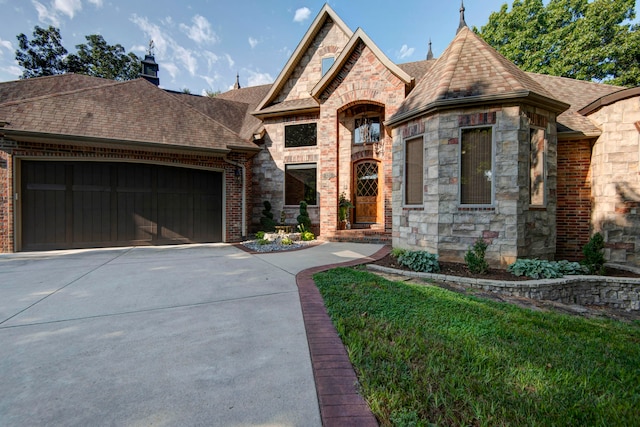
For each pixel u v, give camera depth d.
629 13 20.55
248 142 11.61
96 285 5.28
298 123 13.58
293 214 13.65
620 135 7.69
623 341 3.52
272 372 2.53
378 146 12.68
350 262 7.33
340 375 2.44
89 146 9.12
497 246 6.73
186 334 3.29
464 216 7.00
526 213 6.79
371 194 13.05
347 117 13.16
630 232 7.59
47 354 2.84
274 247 9.86
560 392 2.29
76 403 2.12
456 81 7.27
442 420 1.94
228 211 11.19
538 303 5.18
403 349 2.88
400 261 7.03
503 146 6.69
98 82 13.39
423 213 7.61
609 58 20.19
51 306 4.18
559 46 22.44
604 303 6.34
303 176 13.67
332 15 13.38
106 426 1.90
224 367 2.61
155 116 10.52
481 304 4.45
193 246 10.20
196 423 1.93
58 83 12.50
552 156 7.49
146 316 3.83
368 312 3.89
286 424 1.93
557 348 3.09
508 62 8.35
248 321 3.66
